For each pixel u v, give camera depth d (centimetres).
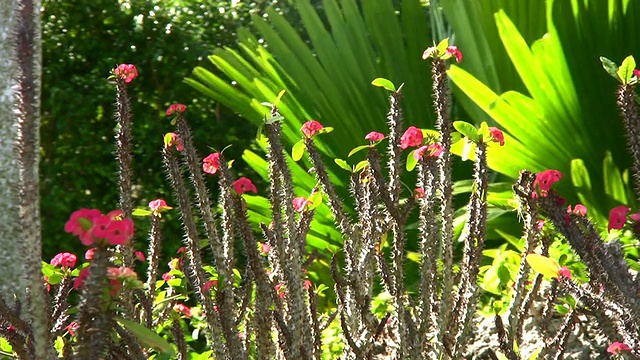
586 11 591
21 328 188
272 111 238
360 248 271
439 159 239
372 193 246
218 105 852
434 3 770
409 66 716
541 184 198
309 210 262
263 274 230
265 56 703
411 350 235
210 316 234
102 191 820
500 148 569
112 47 852
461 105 692
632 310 189
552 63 559
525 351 323
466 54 659
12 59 365
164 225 774
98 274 155
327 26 966
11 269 329
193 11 887
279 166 234
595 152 583
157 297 294
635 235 203
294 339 230
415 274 619
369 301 250
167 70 852
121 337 215
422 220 236
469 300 234
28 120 174
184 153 237
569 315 252
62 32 850
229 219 248
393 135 245
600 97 579
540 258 209
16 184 346
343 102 689
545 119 569
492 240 603
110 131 828
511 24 547
